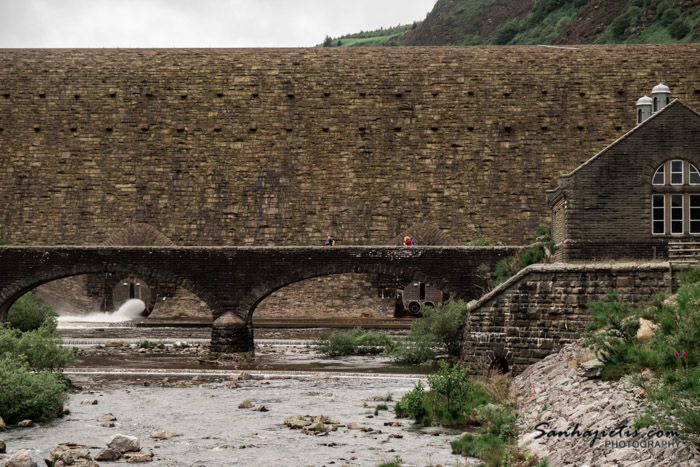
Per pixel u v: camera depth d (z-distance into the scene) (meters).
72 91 83.12
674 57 81.94
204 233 76.44
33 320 58.19
